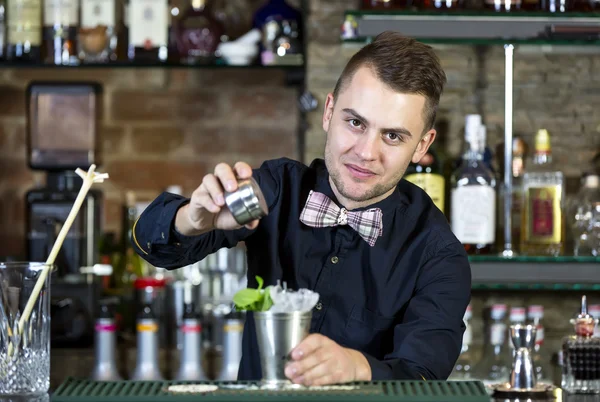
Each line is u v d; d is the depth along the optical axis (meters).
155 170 3.36
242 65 3.07
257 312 1.52
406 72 1.78
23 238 3.35
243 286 3.14
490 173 2.98
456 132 3.14
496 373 2.96
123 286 3.22
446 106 3.14
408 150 1.83
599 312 2.99
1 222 3.34
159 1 3.10
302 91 3.16
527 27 2.91
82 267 3.04
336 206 2.00
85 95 3.11
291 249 2.03
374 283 1.99
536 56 3.16
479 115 3.04
